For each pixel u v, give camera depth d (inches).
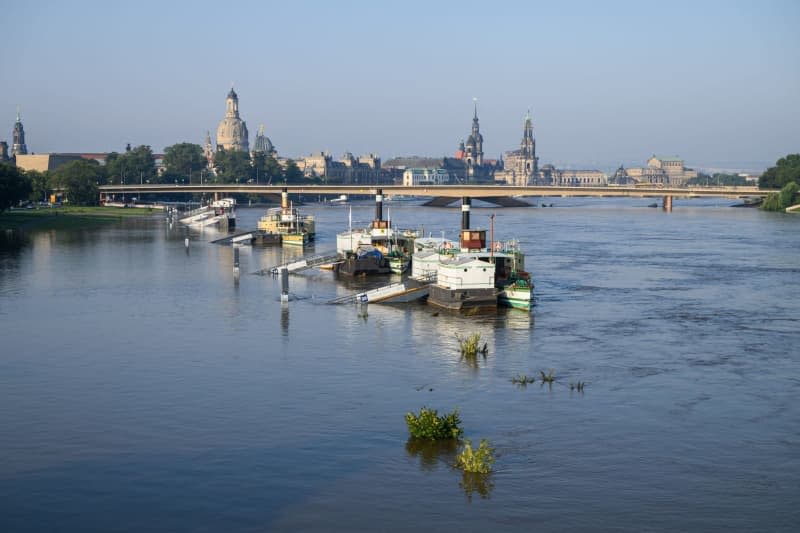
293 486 2337.6
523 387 3257.9
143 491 2306.8
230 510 2198.6
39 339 4067.4
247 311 4825.3
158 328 4330.7
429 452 2578.7
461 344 3779.5
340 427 2792.8
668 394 3164.4
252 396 3125.0
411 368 3528.5
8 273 6432.1
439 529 2111.2
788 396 3142.2
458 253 5295.3
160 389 3213.6
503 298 4931.1
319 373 3442.4
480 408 2999.5
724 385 3282.5
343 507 2217.0
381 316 4667.8
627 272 6496.1
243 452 2573.8
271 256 7844.5
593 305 4997.5
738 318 4586.6
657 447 2635.3
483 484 2357.3
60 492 2298.2
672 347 3905.0
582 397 3127.5
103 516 2167.8
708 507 2233.0
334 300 5167.3
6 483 2354.8
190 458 2527.1
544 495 2293.3
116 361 3636.8
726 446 2642.7
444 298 4881.9
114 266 6924.2
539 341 4033.0
